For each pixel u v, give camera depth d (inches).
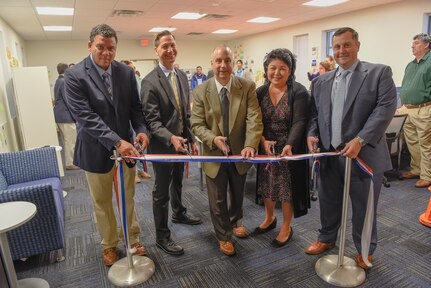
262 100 87.2
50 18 251.3
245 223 107.4
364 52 261.1
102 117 75.0
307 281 77.1
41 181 115.5
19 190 78.7
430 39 133.6
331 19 288.4
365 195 74.2
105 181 79.0
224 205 85.8
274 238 96.6
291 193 88.8
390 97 67.8
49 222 83.2
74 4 211.9
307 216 111.1
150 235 101.6
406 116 138.9
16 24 263.6
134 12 251.6
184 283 77.5
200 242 96.0
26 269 85.1
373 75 69.2
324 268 79.2
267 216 99.7
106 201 82.0
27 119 186.1
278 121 85.4
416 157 145.2
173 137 77.4
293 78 84.6
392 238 95.2
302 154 81.9
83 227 109.1
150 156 74.0
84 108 71.5
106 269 84.4
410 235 96.9
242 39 438.9
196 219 108.0
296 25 333.4
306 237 97.1
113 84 75.6
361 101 70.0
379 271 79.5
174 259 87.3
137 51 442.0
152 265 82.7
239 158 76.6
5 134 178.9
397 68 238.5
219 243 93.1
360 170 73.2
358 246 79.0
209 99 81.5
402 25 230.7
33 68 182.9
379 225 103.4
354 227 78.7
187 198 131.3
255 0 222.7
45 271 84.2
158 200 86.6
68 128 178.4
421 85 133.2
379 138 70.1
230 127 81.1
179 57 468.8
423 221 103.0
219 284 76.8
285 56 80.7
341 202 82.6
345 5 242.8
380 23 245.8
